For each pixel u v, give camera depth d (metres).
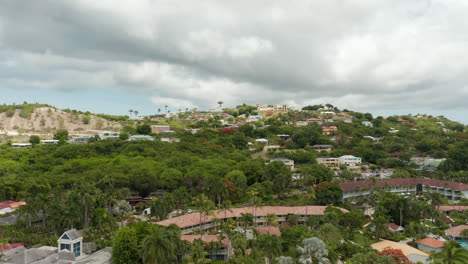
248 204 149.00
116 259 85.19
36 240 106.12
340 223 121.06
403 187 181.88
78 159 192.50
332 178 182.00
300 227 107.81
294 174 199.50
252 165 182.12
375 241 114.88
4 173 164.12
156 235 79.75
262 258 83.06
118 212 134.00
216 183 144.62
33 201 118.88
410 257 93.69
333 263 79.19
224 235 102.31
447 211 151.00
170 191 160.75
